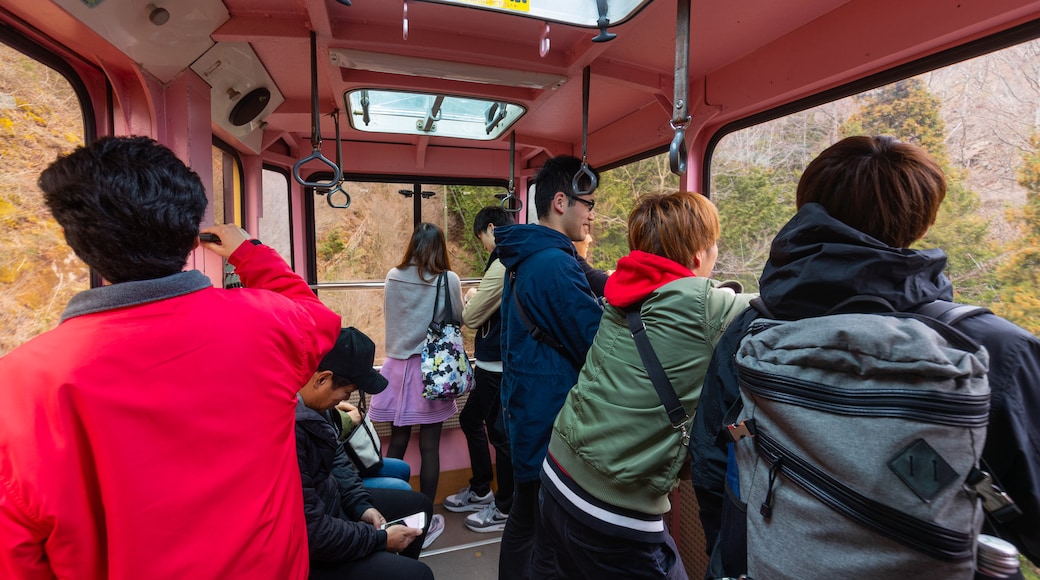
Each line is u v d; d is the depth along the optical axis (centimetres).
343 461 167
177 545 67
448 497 276
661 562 114
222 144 214
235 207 237
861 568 55
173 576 66
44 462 59
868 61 123
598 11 115
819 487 59
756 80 158
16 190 121
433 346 238
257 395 77
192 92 154
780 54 149
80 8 112
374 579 135
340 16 140
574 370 143
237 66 166
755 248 173
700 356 99
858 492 55
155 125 147
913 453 52
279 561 78
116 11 119
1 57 116
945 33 106
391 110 229
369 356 148
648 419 102
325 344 94
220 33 142
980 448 52
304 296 100
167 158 76
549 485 122
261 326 80
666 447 102
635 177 243
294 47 155
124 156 70
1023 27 98
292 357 86
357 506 162
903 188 64
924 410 52
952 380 52
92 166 68
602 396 108
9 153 119
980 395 52
